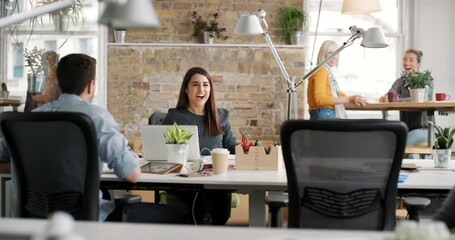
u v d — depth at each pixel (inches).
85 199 88.1
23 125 88.6
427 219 102.7
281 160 121.6
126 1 58.1
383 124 82.9
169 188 111.2
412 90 196.9
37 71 229.9
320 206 88.6
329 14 260.2
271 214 92.8
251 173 115.3
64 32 250.7
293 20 244.1
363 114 263.1
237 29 156.5
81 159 87.7
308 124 83.9
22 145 90.7
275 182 103.4
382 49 260.2
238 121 247.0
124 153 98.3
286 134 85.4
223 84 246.8
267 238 51.9
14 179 96.0
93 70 99.6
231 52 245.9
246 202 178.7
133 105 247.0
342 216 88.0
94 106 98.0
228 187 105.7
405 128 83.4
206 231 54.9
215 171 113.0
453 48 256.2
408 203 90.6
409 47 259.1
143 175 109.9
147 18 58.2
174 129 123.9
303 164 87.5
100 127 96.7
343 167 86.7
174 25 249.0
